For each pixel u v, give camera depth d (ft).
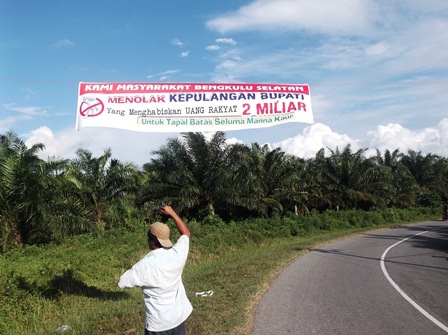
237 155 87.61
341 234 92.43
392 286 34.50
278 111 27.45
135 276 12.66
